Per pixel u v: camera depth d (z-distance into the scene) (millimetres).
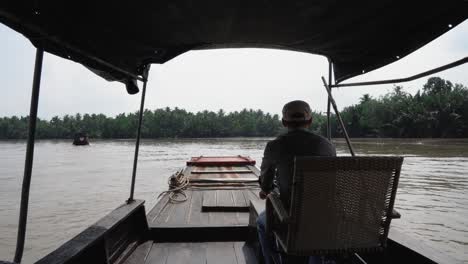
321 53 3383
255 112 111562
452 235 7914
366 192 1735
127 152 42469
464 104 56625
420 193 12688
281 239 1858
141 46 3072
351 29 2719
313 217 1712
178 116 110750
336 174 1674
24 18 1805
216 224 3840
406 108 62812
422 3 2184
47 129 118000
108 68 2975
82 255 2232
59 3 1979
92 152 43719
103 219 2828
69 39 2215
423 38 2512
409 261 2211
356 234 1777
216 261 3131
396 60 2885
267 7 2373
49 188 15203
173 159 29797
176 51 3268
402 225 8742
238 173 9016
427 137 59375
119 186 15398
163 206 5113
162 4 2252
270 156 2008
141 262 3041
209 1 2254
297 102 2076
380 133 64625
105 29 2547
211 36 2998
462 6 2098
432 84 78250
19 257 1924
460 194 12398
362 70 3264
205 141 84312
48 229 9055
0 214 10695
